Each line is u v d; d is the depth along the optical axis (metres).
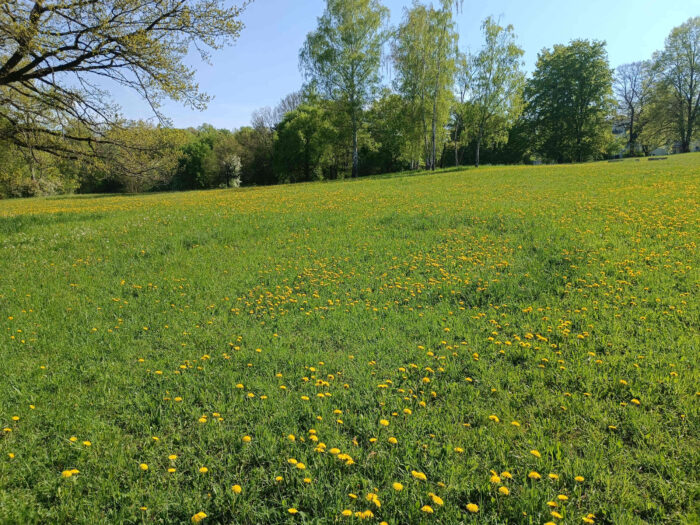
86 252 10.67
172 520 2.71
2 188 44.47
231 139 71.12
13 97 14.80
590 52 54.28
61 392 4.32
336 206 17.17
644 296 6.24
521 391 4.12
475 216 12.73
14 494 2.89
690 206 11.79
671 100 53.69
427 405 3.96
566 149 57.31
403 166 63.12
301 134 57.22
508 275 7.70
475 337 5.38
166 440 3.53
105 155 15.33
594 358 4.64
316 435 3.50
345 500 2.81
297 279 8.35
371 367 4.72
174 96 13.98
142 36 12.54
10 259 10.04
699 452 3.11
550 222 11.21
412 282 7.80
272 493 2.93
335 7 40.28
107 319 6.55
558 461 3.11
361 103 43.34
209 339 5.66
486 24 42.41
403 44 41.31
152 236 12.20
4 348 5.34
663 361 4.43
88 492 2.96
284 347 5.33
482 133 46.47
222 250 10.68
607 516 2.66
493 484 2.91
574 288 6.82
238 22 13.88
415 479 2.95
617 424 3.52
